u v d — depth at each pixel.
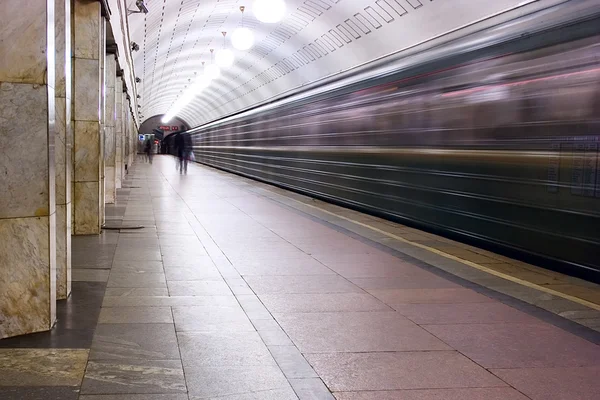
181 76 34.22
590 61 6.05
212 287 5.66
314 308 5.02
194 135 49.78
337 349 4.02
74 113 8.51
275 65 20.89
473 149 8.02
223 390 3.30
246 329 4.41
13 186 4.07
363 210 11.94
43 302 4.21
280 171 18.64
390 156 10.56
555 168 6.50
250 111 24.16
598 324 4.68
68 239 5.15
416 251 7.77
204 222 10.33
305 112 15.86
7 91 4.00
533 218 6.84
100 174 8.82
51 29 4.18
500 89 7.47
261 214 11.66
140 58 22.16
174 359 3.75
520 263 7.09
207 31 20.45
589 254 6.05
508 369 3.72
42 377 3.41
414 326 4.57
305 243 8.28
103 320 4.53
